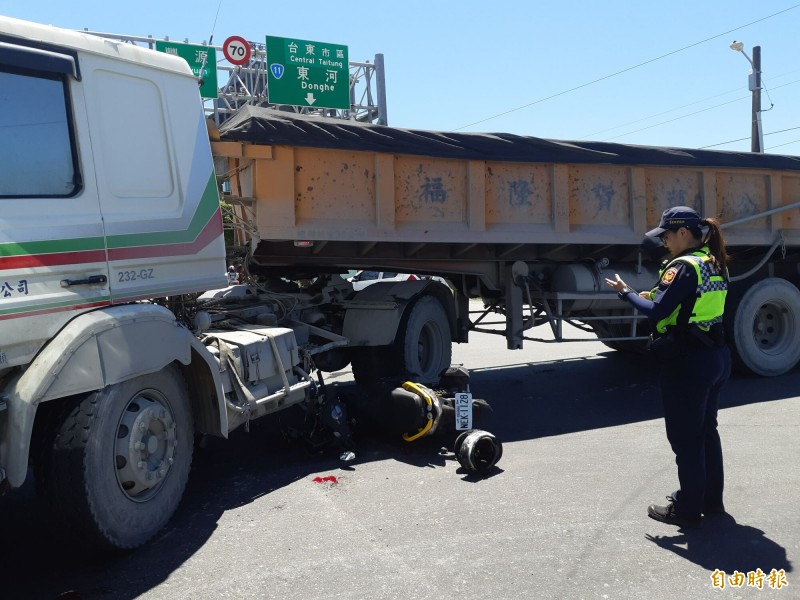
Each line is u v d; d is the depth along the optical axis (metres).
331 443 5.60
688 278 3.73
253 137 5.53
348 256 6.74
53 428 3.53
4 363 3.24
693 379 3.78
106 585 3.46
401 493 4.64
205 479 5.09
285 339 5.32
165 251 4.23
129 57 4.10
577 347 11.83
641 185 7.60
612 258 8.18
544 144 7.00
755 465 5.04
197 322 4.87
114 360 3.61
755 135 22.92
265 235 5.80
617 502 4.37
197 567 3.61
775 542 3.74
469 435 5.02
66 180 3.66
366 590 3.29
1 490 3.21
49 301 3.45
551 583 3.32
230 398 4.70
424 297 7.14
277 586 3.37
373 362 6.99
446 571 3.47
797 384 8.02
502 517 4.16
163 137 4.30
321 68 22.34
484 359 10.89
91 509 3.50
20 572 3.66
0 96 3.38
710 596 3.18
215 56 18.89
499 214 6.96
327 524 4.13
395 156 6.38
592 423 6.57
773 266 8.98
